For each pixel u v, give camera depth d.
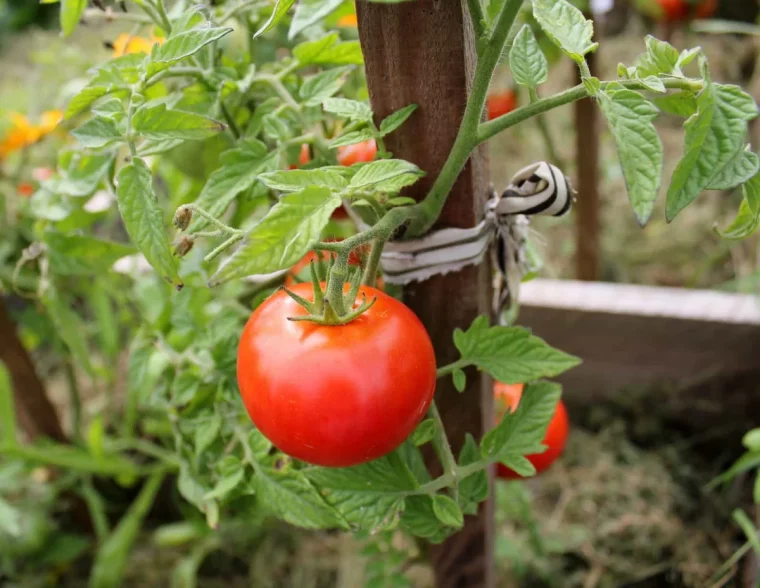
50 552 0.80
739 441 0.80
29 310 0.78
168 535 0.75
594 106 0.92
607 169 1.29
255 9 0.50
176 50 0.36
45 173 0.73
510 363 0.42
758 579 0.58
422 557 0.58
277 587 0.77
